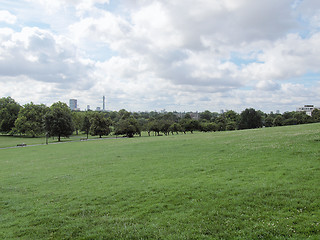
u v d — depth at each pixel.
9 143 78.19
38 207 12.57
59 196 14.20
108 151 37.56
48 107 122.44
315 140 21.19
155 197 12.36
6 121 114.50
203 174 16.08
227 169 16.47
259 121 112.31
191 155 24.62
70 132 89.00
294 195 10.27
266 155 18.94
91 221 10.33
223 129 129.38
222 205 10.36
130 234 8.88
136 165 22.38
